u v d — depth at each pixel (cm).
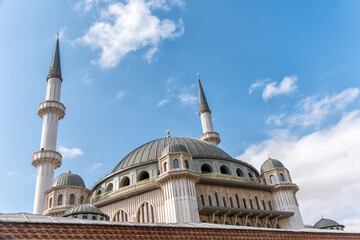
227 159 6081
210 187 5250
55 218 2512
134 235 2580
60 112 7138
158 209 4822
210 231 3030
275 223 5581
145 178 5709
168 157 5012
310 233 3853
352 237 4309
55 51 8156
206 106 8912
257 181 6259
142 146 6531
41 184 6106
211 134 8225
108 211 5291
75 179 5569
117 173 5866
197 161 5769
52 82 7506
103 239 2419
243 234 3256
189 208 4512
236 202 5403
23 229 2122
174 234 2800
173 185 4719
